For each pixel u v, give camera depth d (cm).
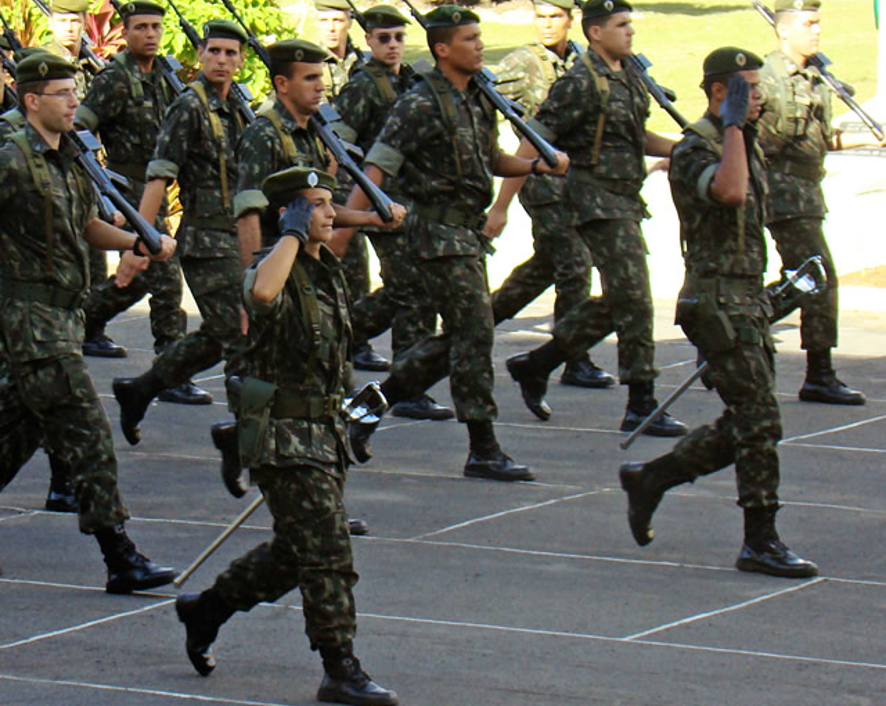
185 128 2336
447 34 2191
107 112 2734
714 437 1889
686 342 3316
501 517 2112
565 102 2448
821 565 1919
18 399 1791
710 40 9812
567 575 1870
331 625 1434
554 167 2286
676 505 2175
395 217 2008
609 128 2469
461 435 2577
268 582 1474
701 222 1841
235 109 2381
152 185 2333
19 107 1784
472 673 1546
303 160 1977
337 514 1434
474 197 2238
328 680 1453
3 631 1667
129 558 1795
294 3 8931
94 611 1736
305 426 1432
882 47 5850
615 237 2486
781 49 2678
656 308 3666
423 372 2331
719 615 1730
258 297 1403
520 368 2641
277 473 1425
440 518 2105
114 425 2634
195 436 2578
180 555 1939
